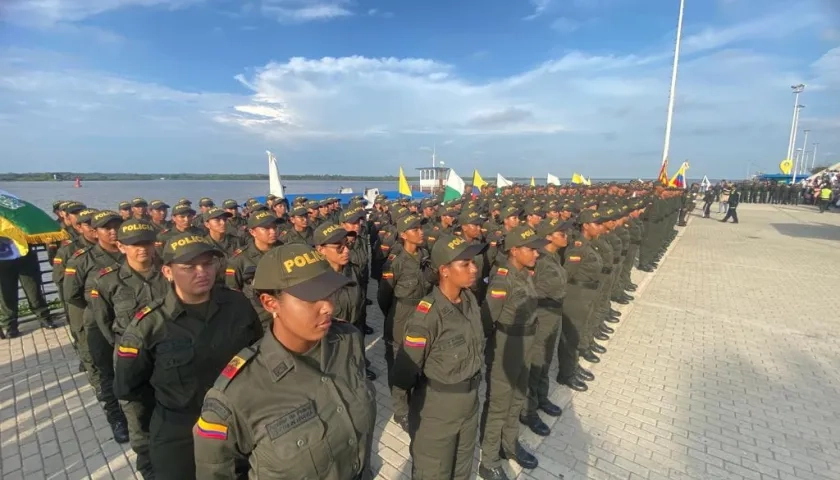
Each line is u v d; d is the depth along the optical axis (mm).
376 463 4109
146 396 2893
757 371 5969
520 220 8484
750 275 11477
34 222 7238
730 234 18766
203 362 2693
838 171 36219
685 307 8812
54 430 4621
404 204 10461
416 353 2941
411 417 3225
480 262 6793
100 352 4277
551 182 27422
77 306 4887
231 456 1748
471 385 3008
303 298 1694
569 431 4578
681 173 25406
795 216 25938
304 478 1701
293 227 8250
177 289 2783
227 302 2951
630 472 3959
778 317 8172
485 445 3822
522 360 3699
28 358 6371
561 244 5328
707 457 4164
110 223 5074
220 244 7145
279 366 1799
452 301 3164
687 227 21203
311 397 1804
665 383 5641
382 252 8133
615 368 6082
